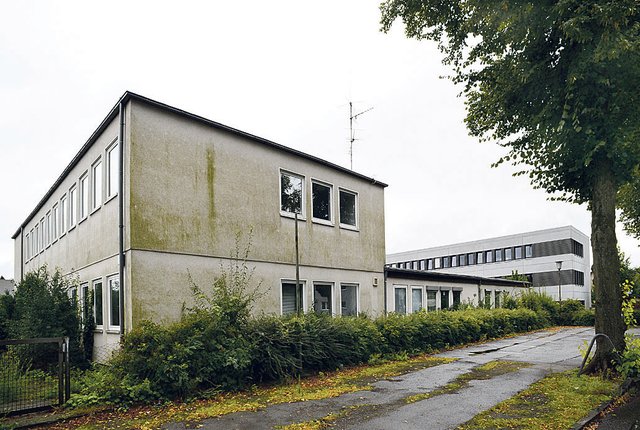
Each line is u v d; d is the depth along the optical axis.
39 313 13.11
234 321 10.63
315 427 7.33
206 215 12.98
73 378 9.82
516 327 26.02
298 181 16.31
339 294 17.42
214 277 12.97
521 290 34.00
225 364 9.74
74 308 13.65
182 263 12.26
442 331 17.64
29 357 9.74
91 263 14.12
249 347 10.38
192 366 9.48
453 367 13.01
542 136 11.02
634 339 10.52
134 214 11.41
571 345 18.94
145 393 8.91
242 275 13.69
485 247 65.62
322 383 10.89
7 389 8.52
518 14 10.27
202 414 8.16
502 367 12.88
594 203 11.03
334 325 12.97
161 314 11.66
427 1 11.91
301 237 16.00
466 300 28.44
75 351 13.25
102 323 13.11
